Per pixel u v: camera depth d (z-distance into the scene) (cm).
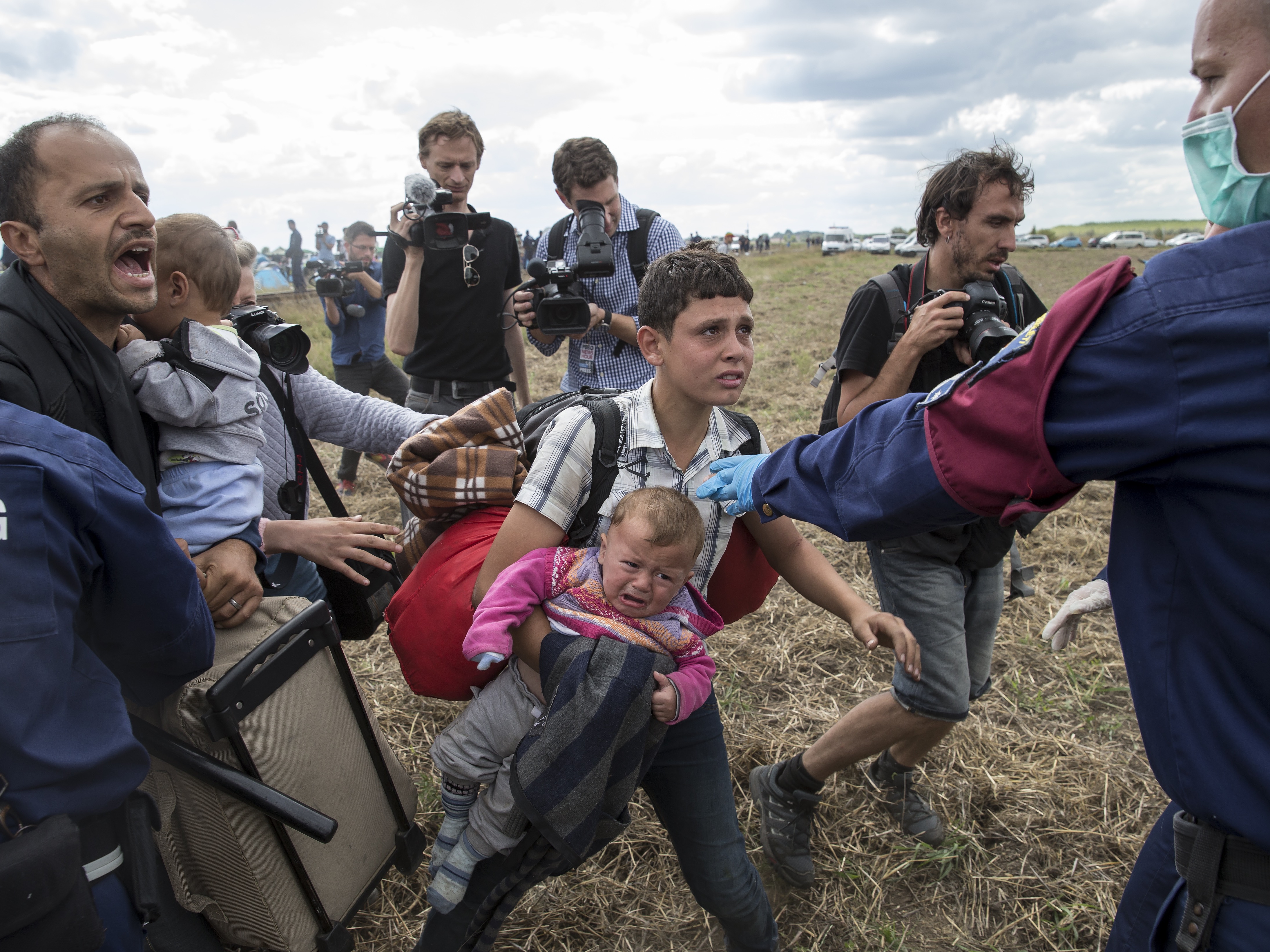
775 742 288
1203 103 100
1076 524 476
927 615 208
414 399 367
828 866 239
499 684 167
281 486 207
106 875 127
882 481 125
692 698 150
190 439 172
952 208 207
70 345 146
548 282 306
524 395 398
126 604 133
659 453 164
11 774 110
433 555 176
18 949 105
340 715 182
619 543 149
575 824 143
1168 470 96
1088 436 99
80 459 123
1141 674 107
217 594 166
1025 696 317
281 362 197
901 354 207
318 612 176
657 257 334
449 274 345
